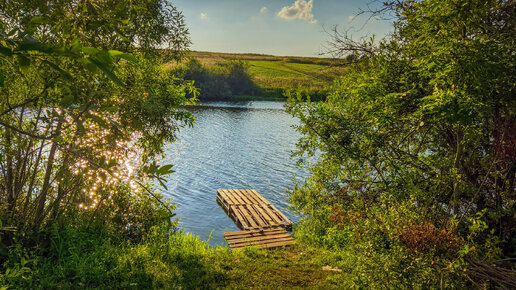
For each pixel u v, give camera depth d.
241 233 10.66
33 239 5.97
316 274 6.69
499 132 4.53
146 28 6.45
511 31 4.11
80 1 1.10
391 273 4.13
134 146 6.62
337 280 6.22
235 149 25.34
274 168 20.89
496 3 4.02
